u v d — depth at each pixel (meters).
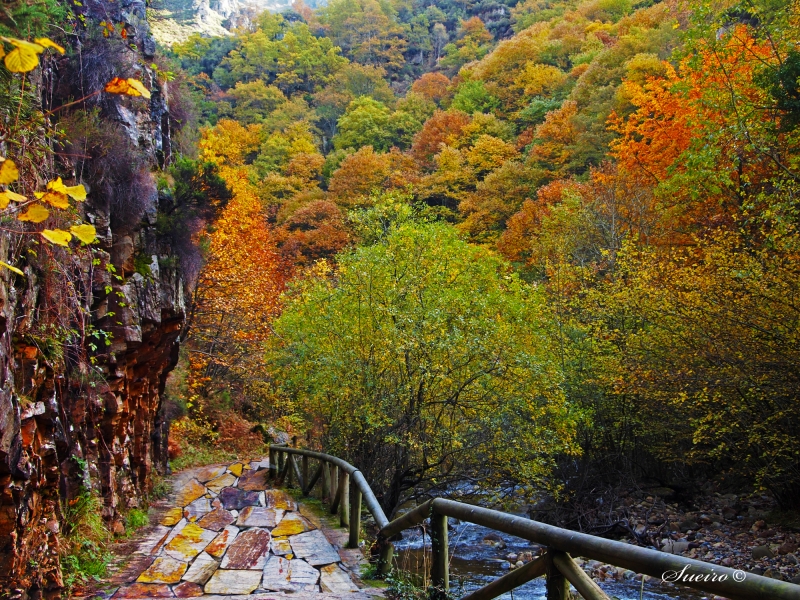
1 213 4.03
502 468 11.44
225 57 87.31
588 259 20.23
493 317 11.52
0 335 3.87
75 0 6.73
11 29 3.75
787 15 12.39
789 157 12.27
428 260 11.56
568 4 80.44
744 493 14.46
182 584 5.56
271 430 22.25
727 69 13.48
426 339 10.38
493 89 59.53
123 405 8.12
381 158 51.34
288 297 13.95
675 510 13.61
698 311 11.23
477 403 11.06
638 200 19.84
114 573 5.84
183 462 15.41
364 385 10.82
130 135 8.12
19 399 4.40
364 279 11.40
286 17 116.00
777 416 10.54
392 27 106.50
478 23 96.62
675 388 11.93
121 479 7.96
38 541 4.69
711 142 12.62
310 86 86.81
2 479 3.94
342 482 8.28
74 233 1.89
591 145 34.47
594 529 13.18
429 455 11.19
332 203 44.31
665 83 20.45
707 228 14.80
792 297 10.10
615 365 13.04
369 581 5.68
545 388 11.20
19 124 4.53
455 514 4.08
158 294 8.99
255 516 8.88
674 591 8.55
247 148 58.00
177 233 10.08
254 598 4.99
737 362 10.80
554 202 30.42
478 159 46.72
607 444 15.50
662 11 43.94
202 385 19.30
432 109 68.75
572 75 52.62
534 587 8.15
